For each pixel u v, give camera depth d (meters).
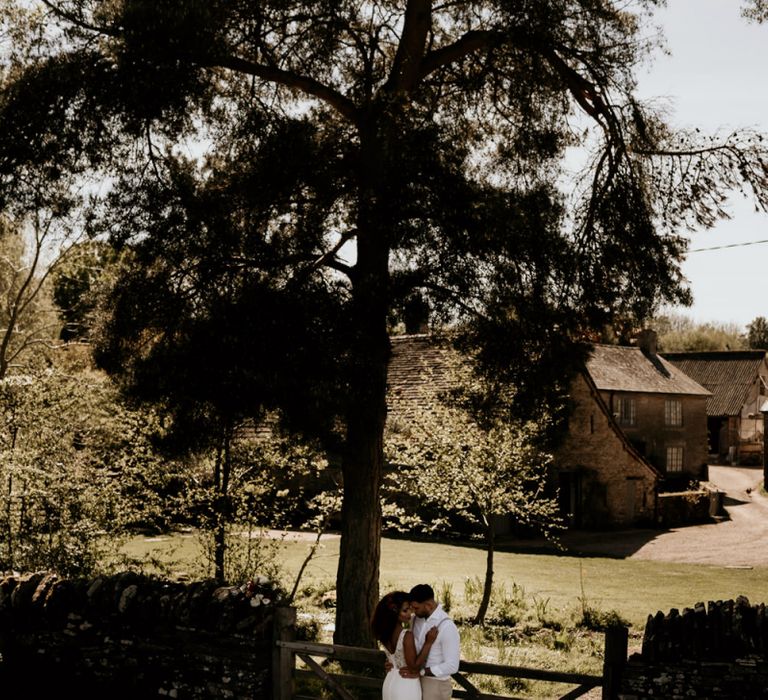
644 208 13.87
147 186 12.38
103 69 12.13
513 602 19.66
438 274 12.13
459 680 7.93
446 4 14.55
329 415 11.34
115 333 12.39
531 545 35.09
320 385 11.09
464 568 26.94
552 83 13.96
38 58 12.76
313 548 17.08
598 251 13.63
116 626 9.13
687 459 59.94
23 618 9.60
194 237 12.25
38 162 12.04
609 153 14.34
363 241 12.91
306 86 13.82
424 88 14.69
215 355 11.33
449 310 12.47
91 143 12.20
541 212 12.71
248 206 12.52
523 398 13.23
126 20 11.35
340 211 13.59
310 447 13.02
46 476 13.41
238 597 8.66
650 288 13.59
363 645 13.41
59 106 12.12
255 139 12.87
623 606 20.34
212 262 12.36
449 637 7.11
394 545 32.38
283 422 11.59
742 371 78.19
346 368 11.34
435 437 18.97
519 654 14.05
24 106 11.98
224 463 15.38
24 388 14.38
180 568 19.11
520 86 14.23
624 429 55.09
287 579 21.77
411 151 12.04
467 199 12.06
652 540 38.59
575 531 41.25
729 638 7.48
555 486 40.44
